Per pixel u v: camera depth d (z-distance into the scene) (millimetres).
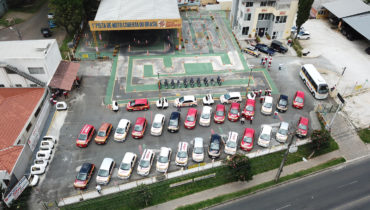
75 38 58344
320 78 44812
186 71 51156
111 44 58750
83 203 29828
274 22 58344
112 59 53938
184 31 63969
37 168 32406
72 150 35812
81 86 46906
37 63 40688
